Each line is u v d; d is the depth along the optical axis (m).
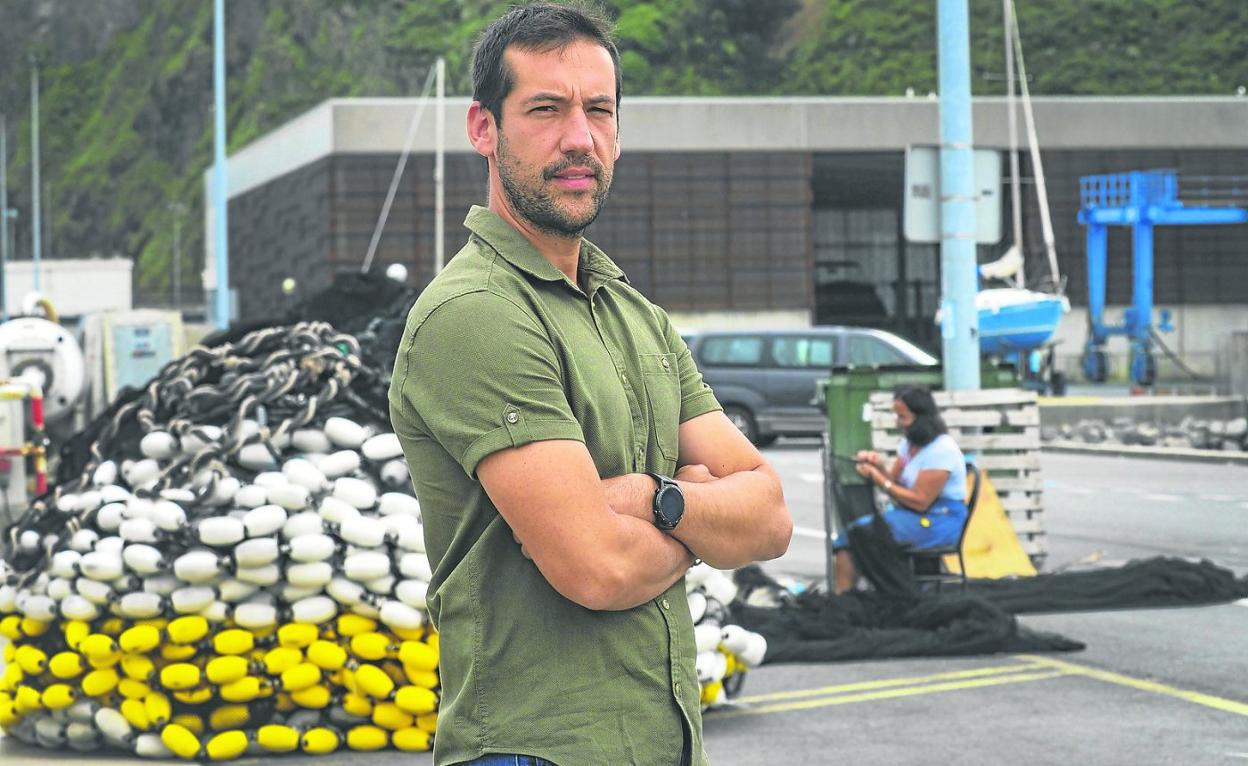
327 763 5.85
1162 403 29.28
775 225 57.16
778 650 7.85
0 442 12.73
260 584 5.83
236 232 75.50
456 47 117.44
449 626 2.52
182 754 5.91
